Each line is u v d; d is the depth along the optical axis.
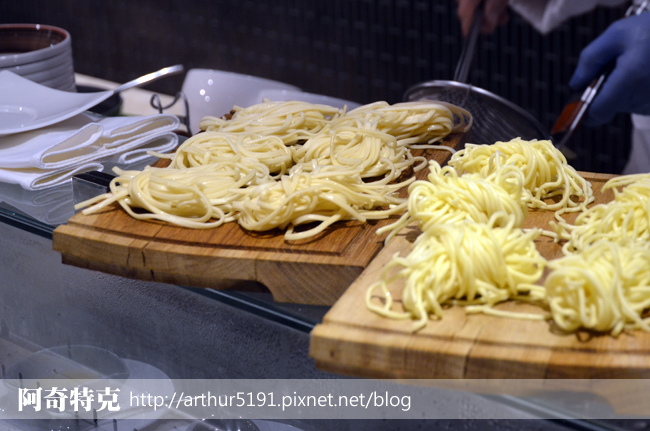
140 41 3.27
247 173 0.95
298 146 1.06
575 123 1.18
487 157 0.91
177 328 0.82
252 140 1.04
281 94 1.51
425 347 0.64
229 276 0.80
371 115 1.10
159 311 0.83
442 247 0.69
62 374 0.85
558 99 2.40
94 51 3.45
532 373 0.63
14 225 0.91
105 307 0.87
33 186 0.99
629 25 1.46
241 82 1.56
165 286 0.83
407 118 1.11
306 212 0.86
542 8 1.93
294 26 2.84
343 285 0.78
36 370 0.86
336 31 2.75
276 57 2.96
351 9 2.67
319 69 2.88
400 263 0.68
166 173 0.92
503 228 0.72
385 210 0.90
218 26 3.03
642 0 1.60
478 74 2.52
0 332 0.97
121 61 3.39
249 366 0.77
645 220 0.78
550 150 0.93
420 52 2.60
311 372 0.73
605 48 1.47
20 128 1.08
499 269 0.68
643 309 0.67
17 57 1.27
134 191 0.88
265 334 0.75
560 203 0.91
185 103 1.38
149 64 3.31
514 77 2.46
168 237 0.84
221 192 0.89
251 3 2.90
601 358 0.62
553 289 0.65
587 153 2.44
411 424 0.68
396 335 0.66
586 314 0.64
